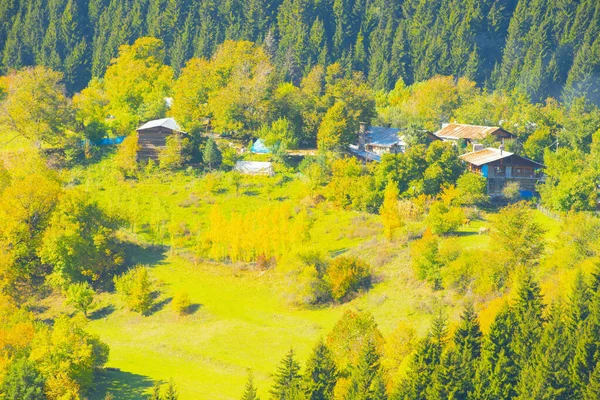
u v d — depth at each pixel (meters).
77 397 90.62
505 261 109.75
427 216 133.62
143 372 101.44
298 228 129.12
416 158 150.62
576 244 110.12
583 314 91.62
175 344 109.56
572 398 84.75
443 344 91.88
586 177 144.88
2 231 128.12
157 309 120.06
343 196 146.25
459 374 86.19
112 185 155.38
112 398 93.00
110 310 121.19
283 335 109.38
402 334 93.81
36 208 131.25
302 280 118.62
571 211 123.69
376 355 88.81
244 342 108.12
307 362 88.19
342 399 85.62
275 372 99.50
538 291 96.56
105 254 129.50
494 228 124.69
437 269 113.62
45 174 144.25
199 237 135.75
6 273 123.19
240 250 132.12
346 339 95.00
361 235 134.38
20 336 96.88
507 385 86.38
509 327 91.88
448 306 108.69
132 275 124.31
